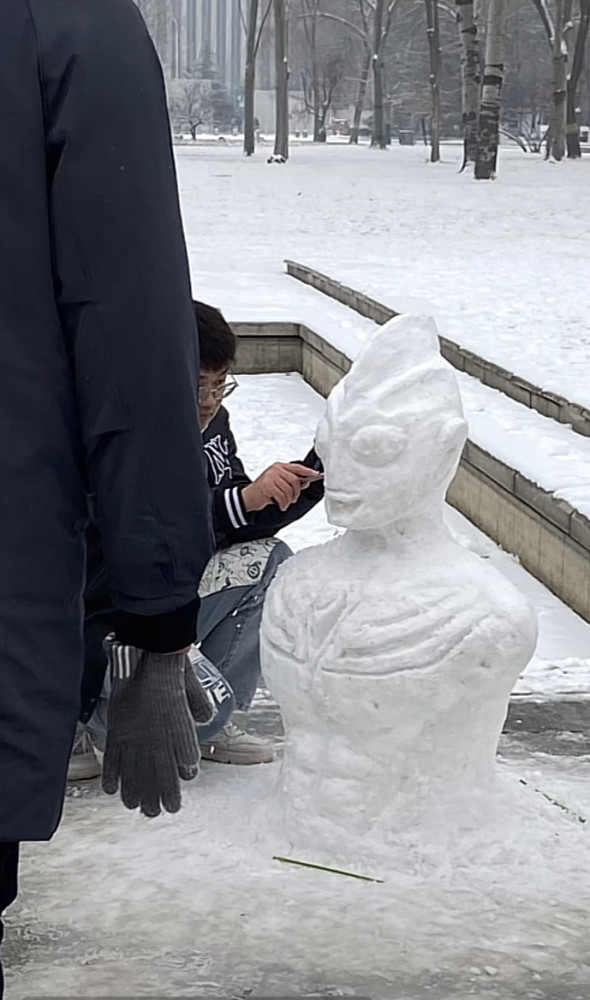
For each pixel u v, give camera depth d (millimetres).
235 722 4348
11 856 2494
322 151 64000
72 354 2312
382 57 66000
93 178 2262
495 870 3389
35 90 2268
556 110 49875
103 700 3639
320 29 84438
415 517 3420
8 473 2273
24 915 3238
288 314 13047
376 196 30359
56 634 2328
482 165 37375
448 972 3016
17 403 2281
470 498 7539
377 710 3318
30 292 2283
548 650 5410
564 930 3174
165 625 2449
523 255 18656
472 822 3445
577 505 6020
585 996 2943
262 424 10242
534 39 74188
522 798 3639
